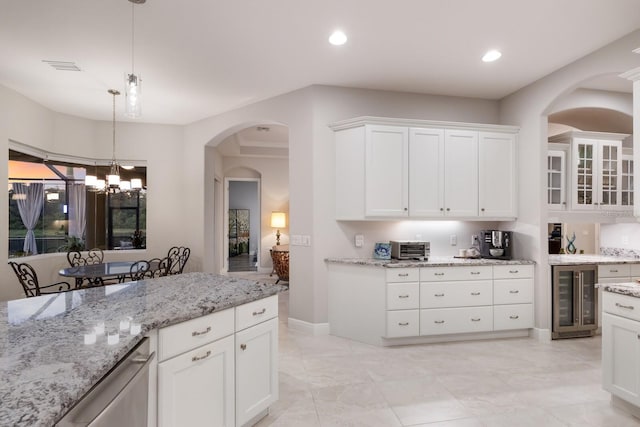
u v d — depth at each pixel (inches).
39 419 34.0
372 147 152.2
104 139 225.1
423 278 147.8
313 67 145.7
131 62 140.6
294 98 170.4
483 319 153.5
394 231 170.9
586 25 114.7
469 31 118.4
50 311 70.9
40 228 204.2
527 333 161.0
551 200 176.2
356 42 125.8
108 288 92.0
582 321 159.2
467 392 108.0
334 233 163.6
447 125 159.0
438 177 158.2
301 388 110.3
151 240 231.3
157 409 63.9
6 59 137.5
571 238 201.3
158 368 64.2
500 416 94.9
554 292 156.9
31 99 183.5
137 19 110.2
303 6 104.2
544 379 117.1
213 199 232.7
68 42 124.5
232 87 166.7
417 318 147.2
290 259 170.4
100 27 114.7
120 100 184.7
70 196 222.4
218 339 76.5
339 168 161.2
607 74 128.6
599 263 161.2
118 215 236.7
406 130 155.1
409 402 102.0
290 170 171.2
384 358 134.3
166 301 78.4
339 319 158.4
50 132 200.8
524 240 163.9
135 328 60.4
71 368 45.6
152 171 231.0
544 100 153.9
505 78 156.3
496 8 105.4
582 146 178.1
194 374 70.9
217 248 296.8
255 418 90.4
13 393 38.9
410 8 105.4
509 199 166.7
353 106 166.7
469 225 179.3
